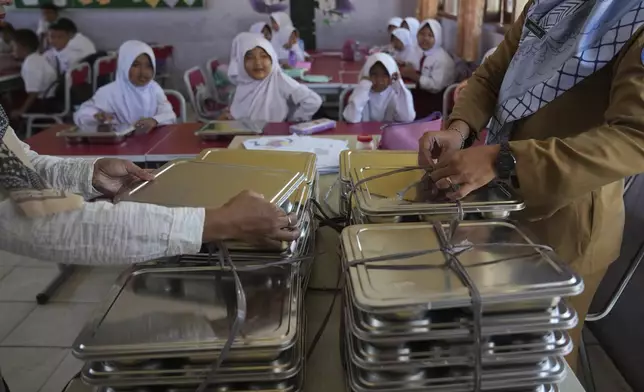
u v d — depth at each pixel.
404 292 0.53
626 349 1.56
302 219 0.80
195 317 0.59
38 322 1.96
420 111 3.91
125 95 2.50
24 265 2.35
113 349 0.53
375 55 2.70
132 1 5.37
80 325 1.94
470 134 0.98
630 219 1.43
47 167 0.89
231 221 0.61
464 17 3.79
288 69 3.81
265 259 0.69
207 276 0.67
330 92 3.50
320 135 1.92
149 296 0.63
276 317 0.59
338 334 0.75
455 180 0.72
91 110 2.44
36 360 1.76
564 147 0.68
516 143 0.72
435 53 3.95
